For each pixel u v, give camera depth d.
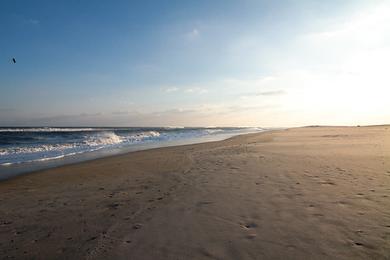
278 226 4.75
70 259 4.05
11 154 18.42
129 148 22.77
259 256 3.81
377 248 3.85
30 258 4.15
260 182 7.96
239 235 4.50
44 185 9.29
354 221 4.79
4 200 7.49
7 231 5.24
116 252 4.15
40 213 6.24
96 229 5.12
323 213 5.23
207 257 3.87
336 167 9.77
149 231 4.85
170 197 6.93
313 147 17.50
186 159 14.27
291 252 3.87
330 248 3.91
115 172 11.31
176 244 4.30
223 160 12.86
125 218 5.60
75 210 6.34
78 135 38.91
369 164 10.22
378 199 5.91
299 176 8.50
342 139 24.77
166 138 38.62
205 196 6.82
